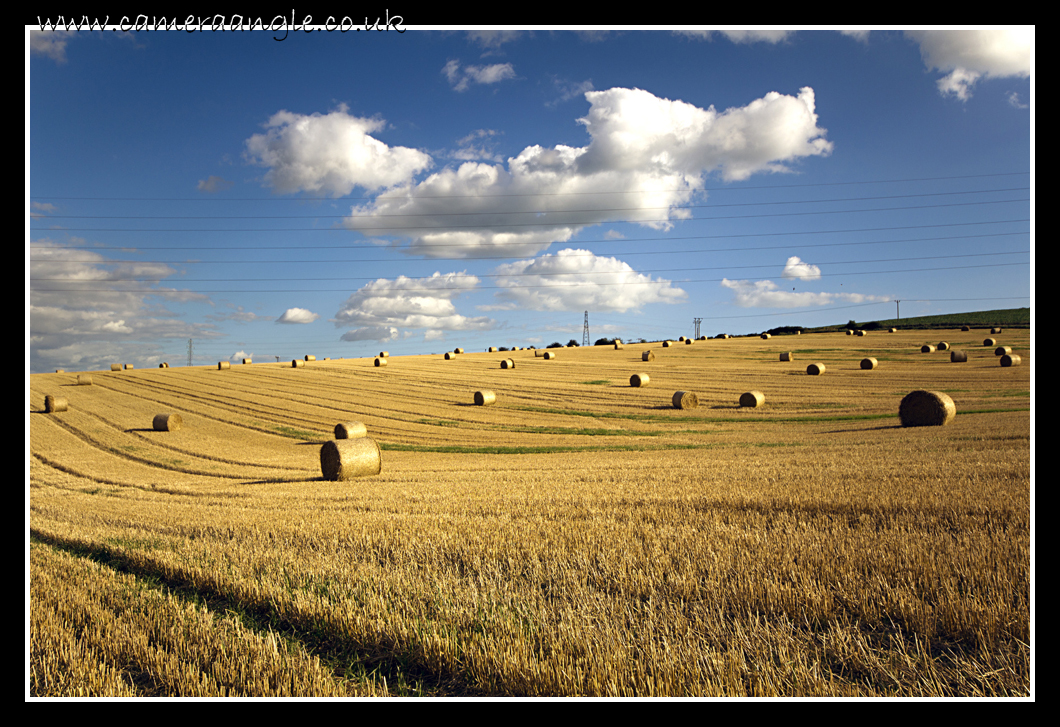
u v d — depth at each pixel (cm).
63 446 2786
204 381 5103
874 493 922
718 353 6231
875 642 445
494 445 2525
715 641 443
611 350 7188
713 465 1465
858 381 3931
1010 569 537
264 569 700
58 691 440
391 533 848
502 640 460
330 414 3531
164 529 976
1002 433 1625
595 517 893
